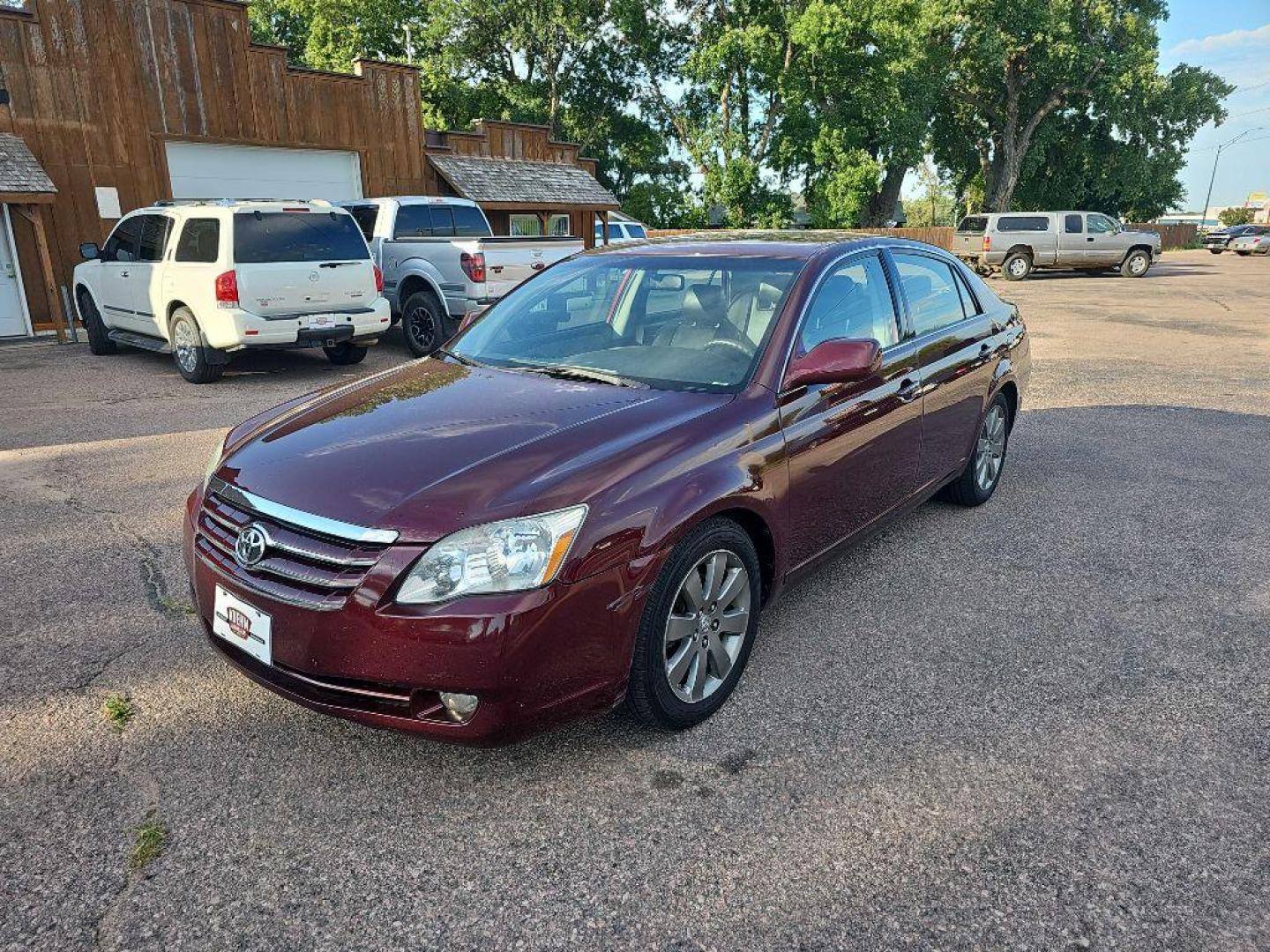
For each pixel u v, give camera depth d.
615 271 4.04
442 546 2.43
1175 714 3.14
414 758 2.85
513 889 2.29
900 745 2.93
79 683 3.27
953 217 64.06
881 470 3.94
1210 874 2.35
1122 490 5.80
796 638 3.69
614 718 3.09
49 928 2.14
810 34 32.59
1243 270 31.52
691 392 3.27
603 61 39.16
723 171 35.66
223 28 13.81
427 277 10.98
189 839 2.46
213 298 8.77
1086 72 43.50
